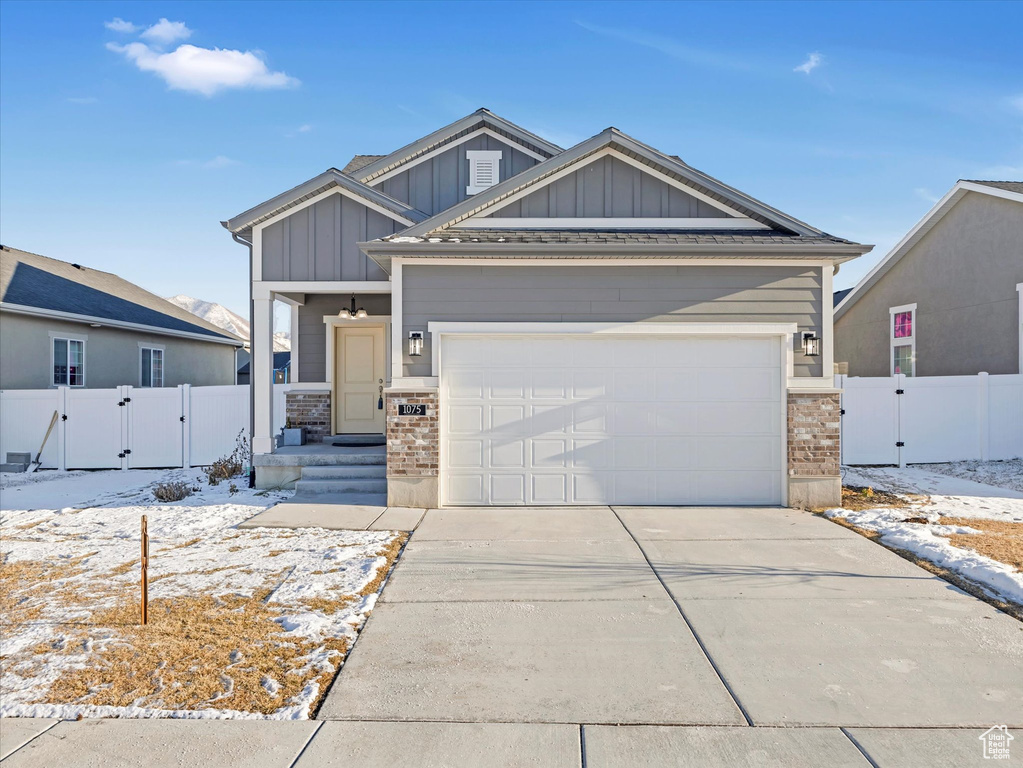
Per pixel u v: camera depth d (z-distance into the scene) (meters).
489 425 9.34
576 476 9.37
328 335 13.18
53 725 3.71
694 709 3.89
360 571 6.36
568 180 9.78
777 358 9.36
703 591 5.84
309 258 10.62
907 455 13.09
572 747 3.51
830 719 3.77
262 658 4.52
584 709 3.89
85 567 6.55
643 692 4.09
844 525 8.20
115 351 19.12
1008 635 4.88
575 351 9.38
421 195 13.00
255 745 3.52
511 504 9.34
